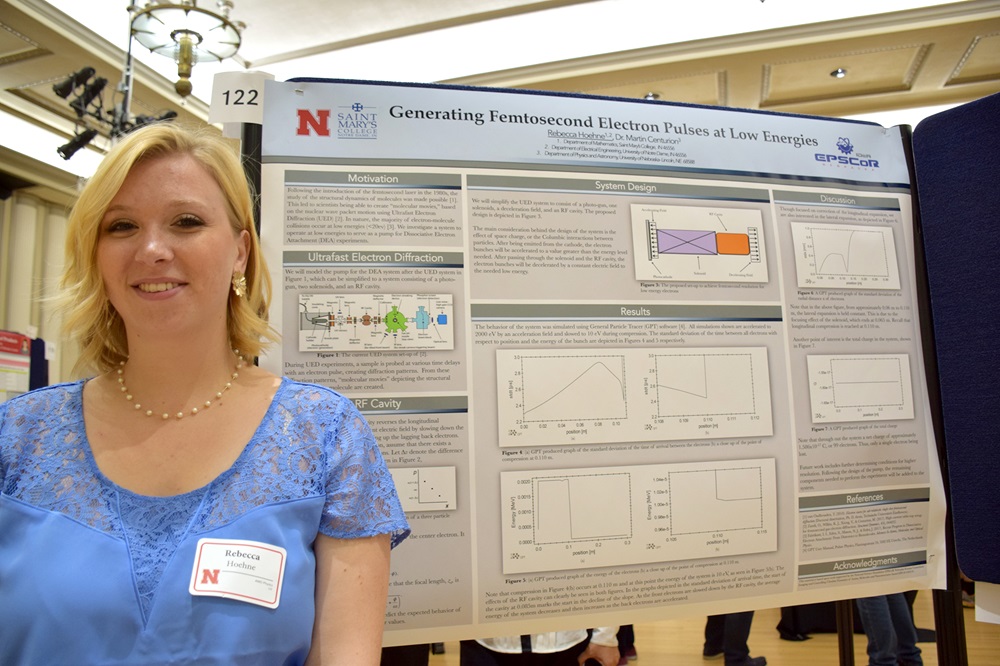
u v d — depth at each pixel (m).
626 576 1.57
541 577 1.53
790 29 4.73
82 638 0.82
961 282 1.63
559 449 1.57
